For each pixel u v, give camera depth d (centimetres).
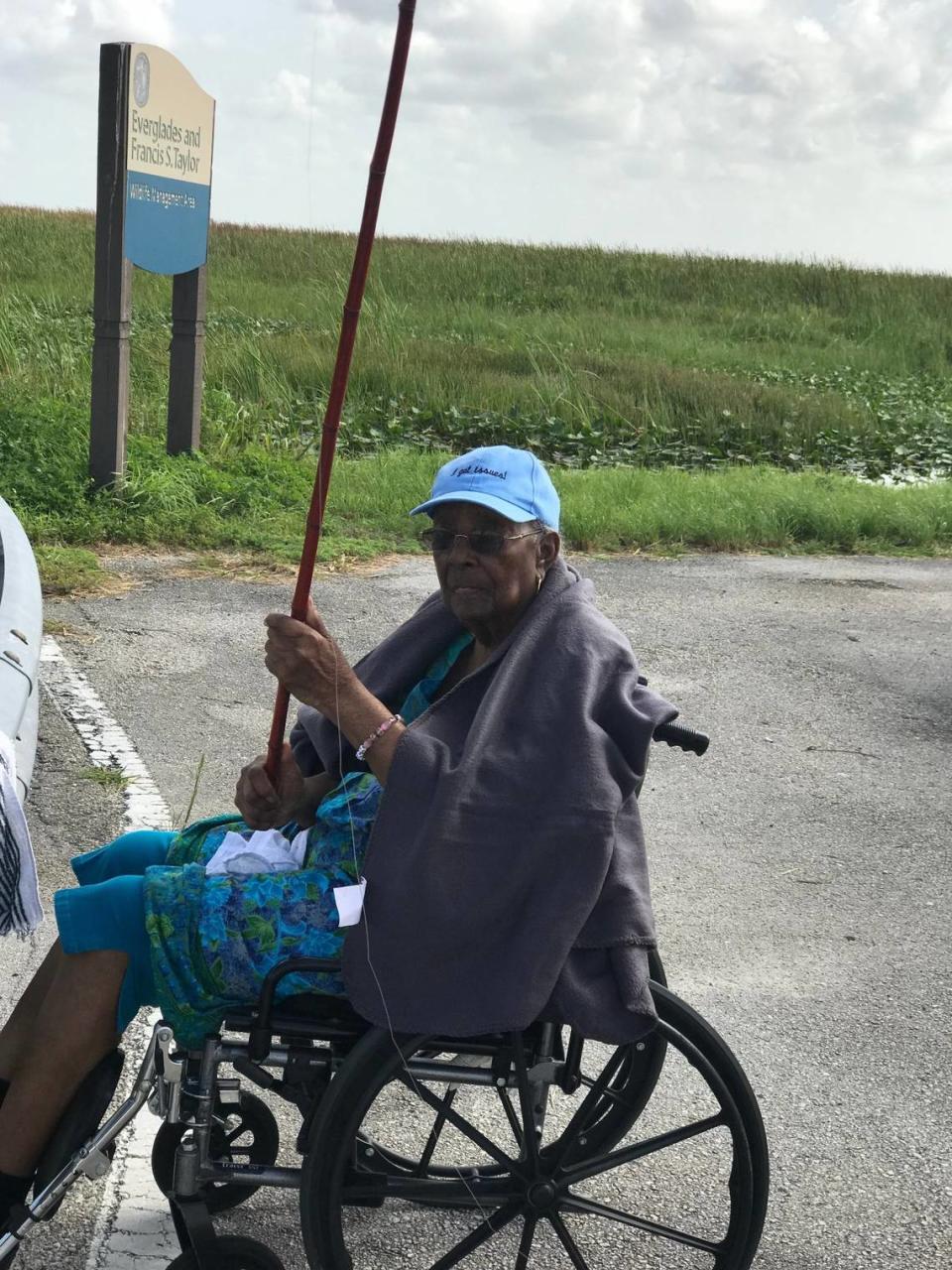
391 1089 354
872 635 836
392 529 996
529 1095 260
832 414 1631
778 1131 347
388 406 1469
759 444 1524
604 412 1528
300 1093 271
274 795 283
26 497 929
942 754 643
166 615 759
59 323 1553
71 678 646
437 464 1198
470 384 1562
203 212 1009
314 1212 249
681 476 1255
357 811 270
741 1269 276
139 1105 260
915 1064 381
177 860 288
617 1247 303
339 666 254
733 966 430
